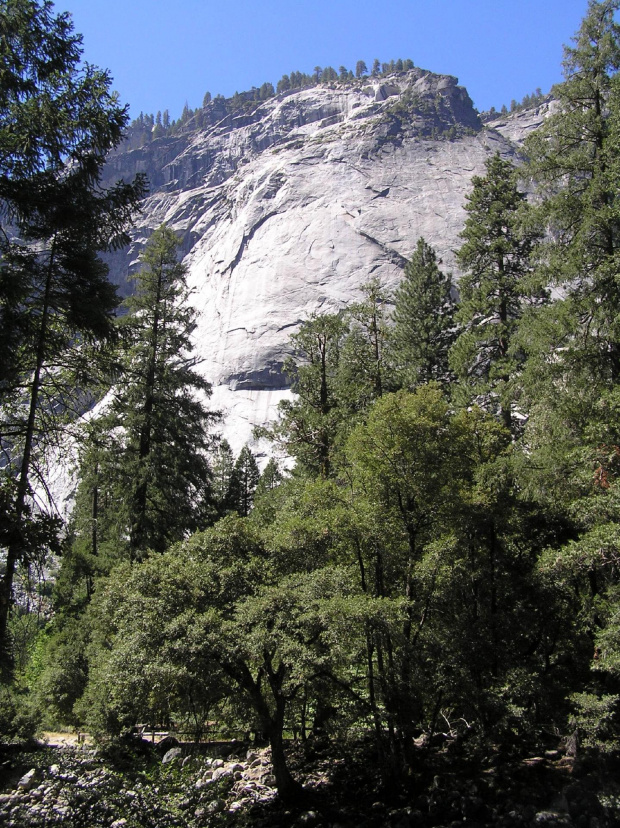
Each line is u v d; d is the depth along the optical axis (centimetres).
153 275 2620
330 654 1266
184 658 1283
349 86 18312
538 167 1978
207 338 10131
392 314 3469
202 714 1712
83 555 2452
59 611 2702
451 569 1561
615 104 1811
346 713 1509
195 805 1097
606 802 1272
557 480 1669
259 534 1545
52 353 1390
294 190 12281
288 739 1912
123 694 1372
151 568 1432
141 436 2461
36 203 1259
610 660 1349
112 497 2444
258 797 1451
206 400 8938
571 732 1531
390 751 1474
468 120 15750
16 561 1273
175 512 2464
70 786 1050
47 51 1274
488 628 1612
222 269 11588
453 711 1762
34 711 2259
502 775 1427
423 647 1473
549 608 1678
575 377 1767
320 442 2455
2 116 1242
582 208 1862
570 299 1827
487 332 2608
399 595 1593
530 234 2223
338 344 2897
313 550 1502
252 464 4491
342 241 10962
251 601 1338
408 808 1326
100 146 1321
